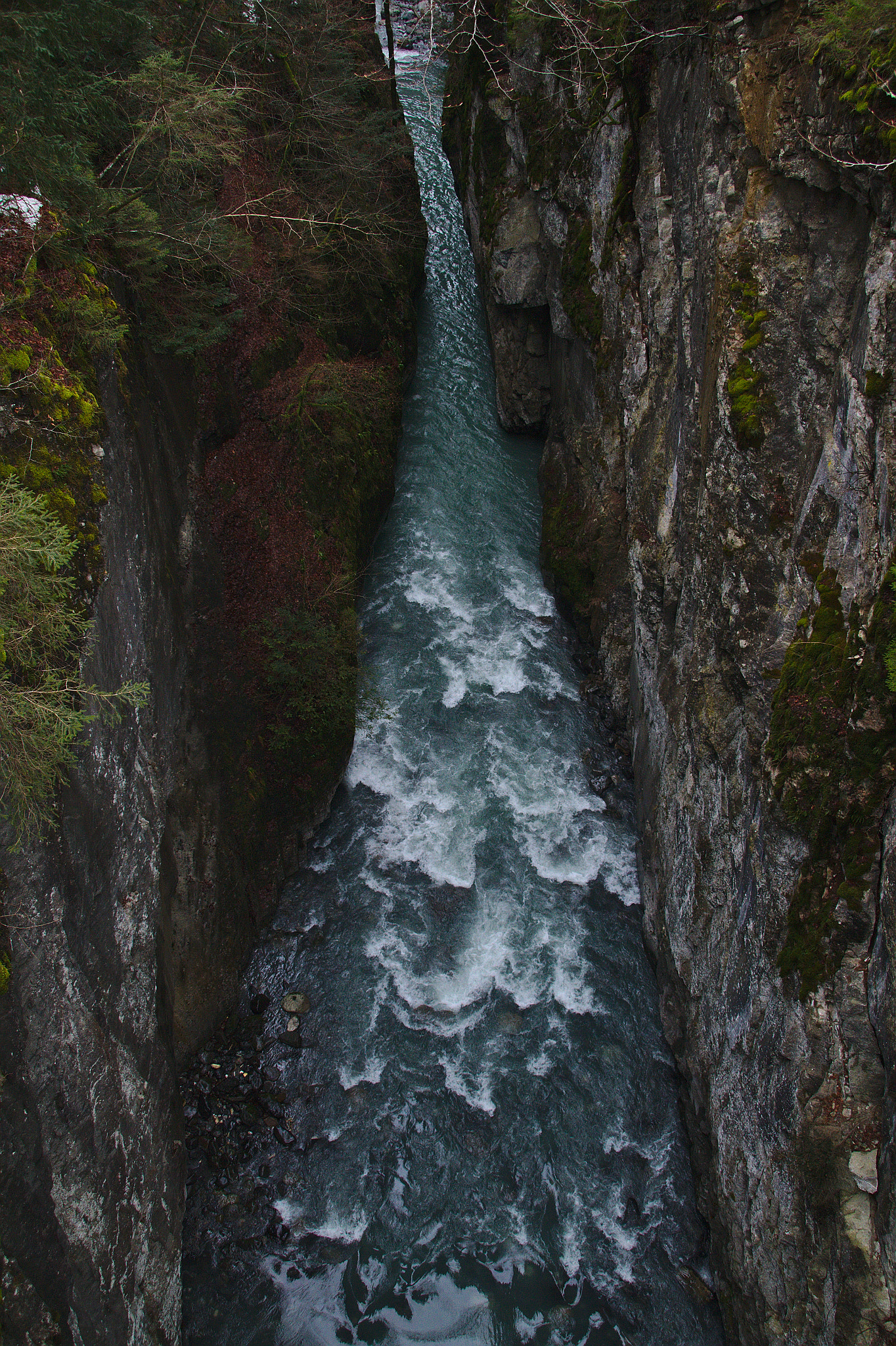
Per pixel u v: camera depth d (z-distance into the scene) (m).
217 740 11.46
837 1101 6.70
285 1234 9.55
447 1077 10.83
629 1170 10.12
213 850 11.02
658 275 11.22
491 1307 9.12
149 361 10.81
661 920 11.38
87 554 7.65
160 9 12.73
